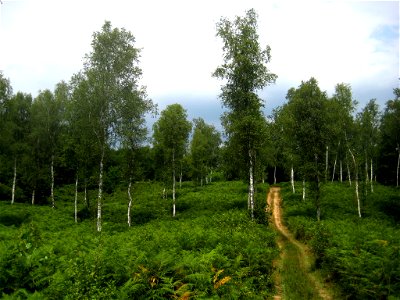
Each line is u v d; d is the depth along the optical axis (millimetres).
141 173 35562
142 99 31828
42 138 45375
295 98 36906
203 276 8992
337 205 40406
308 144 35688
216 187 58750
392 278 10055
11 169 50656
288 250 20594
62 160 39719
